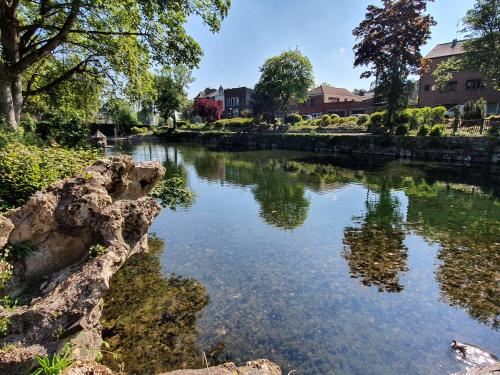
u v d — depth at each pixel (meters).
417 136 25.20
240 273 6.47
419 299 5.54
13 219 3.83
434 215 10.70
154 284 5.93
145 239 5.36
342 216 10.64
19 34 11.27
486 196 13.27
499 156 20.83
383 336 4.57
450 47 39.66
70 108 14.41
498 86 24.42
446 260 7.14
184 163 24.05
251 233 8.92
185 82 51.91
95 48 12.68
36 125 13.05
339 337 4.54
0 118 8.72
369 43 28.27
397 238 8.55
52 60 14.74
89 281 3.22
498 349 4.35
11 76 9.47
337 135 30.75
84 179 4.44
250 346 4.30
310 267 6.79
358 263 7.00
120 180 5.50
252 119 48.12
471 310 5.22
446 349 4.32
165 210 11.23
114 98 16.23
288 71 44.28
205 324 4.73
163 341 4.33
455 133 23.86
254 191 14.61
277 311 5.13
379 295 5.67
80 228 4.14
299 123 43.97
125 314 4.93
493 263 6.96
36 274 3.90
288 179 17.52
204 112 58.03
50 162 5.45
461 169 19.86
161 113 53.09
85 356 3.28
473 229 9.27
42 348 2.79
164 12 11.77
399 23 26.84
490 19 22.61
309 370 3.92
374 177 17.86
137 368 3.82
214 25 12.57
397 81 27.39
